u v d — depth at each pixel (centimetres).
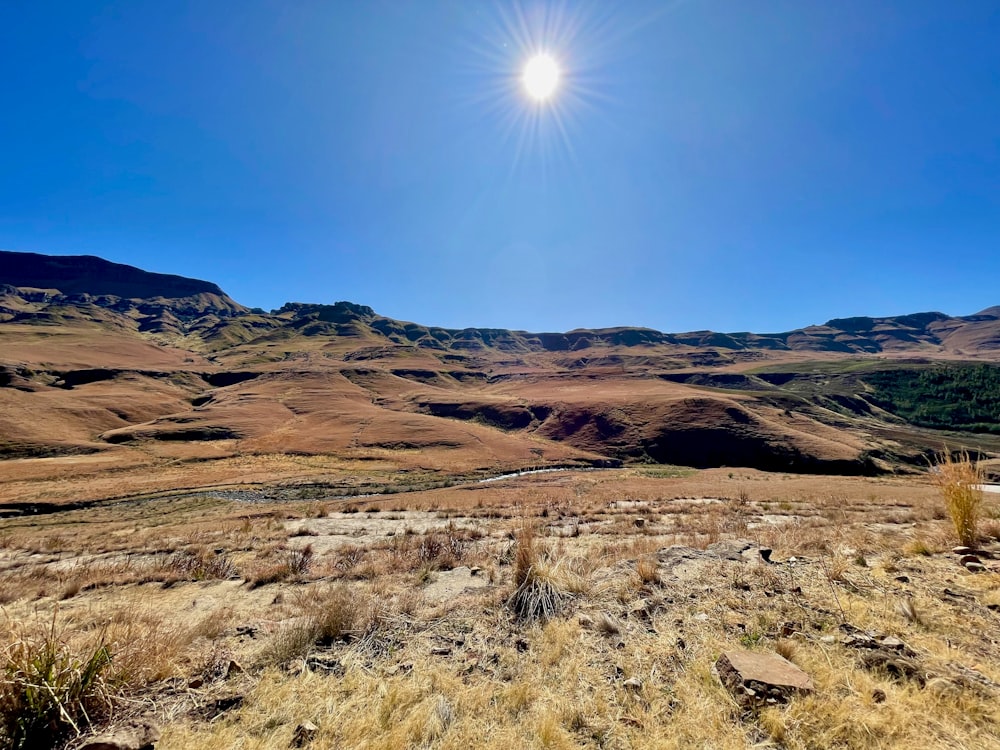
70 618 593
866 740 288
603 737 308
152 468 5828
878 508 1806
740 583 555
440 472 6125
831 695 327
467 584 729
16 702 309
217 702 350
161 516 3294
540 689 363
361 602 562
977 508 713
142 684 366
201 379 13688
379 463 6531
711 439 7819
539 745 303
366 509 2508
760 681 341
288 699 354
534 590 550
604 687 362
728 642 416
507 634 465
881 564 604
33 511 3859
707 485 3631
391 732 316
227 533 1736
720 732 304
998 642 397
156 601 767
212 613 620
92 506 4078
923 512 1409
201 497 4394
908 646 391
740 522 1362
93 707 332
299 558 1062
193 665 406
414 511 2345
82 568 1140
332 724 326
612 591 565
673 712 328
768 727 304
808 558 666
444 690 363
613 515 1830
